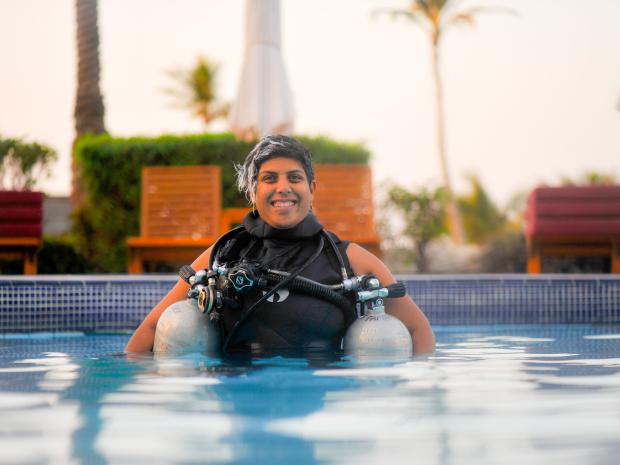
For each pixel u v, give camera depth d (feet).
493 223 102.53
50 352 11.10
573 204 25.31
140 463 4.45
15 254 24.23
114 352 10.98
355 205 27.37
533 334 14.38
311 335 10.23
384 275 10.94
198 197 27.66
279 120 29.73
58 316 16.39
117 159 33.78
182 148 33.55
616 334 14.28
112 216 33.83
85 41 52.90
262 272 10.18
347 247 10.95
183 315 10.19
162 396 6.68
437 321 17.06
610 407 6.08
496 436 5.06
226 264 10.47
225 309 10.41
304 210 10.52
